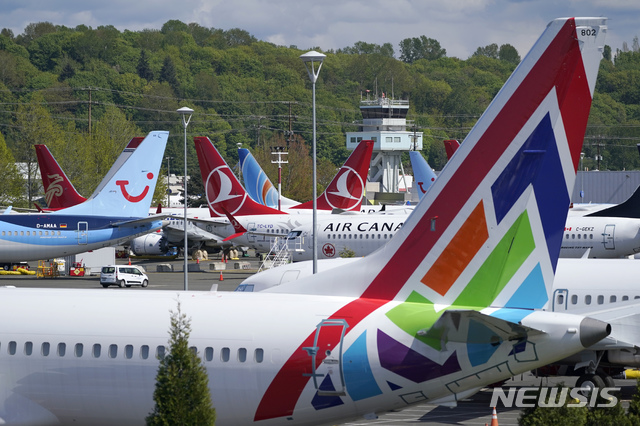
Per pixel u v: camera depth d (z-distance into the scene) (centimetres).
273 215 17362
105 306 4712
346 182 19300
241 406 4450
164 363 4341
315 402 4397
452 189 4444
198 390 4288
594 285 7588
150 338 4556
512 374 4269
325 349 4375
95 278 19500
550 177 4325
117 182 18075
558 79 4266
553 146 4303
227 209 18350
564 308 7606
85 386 4588
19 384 4650
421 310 4416
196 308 4616
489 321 4075
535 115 4303
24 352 4653
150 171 18200
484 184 4391
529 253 4375
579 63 4256
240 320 4519
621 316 5784
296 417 4447
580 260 7925
